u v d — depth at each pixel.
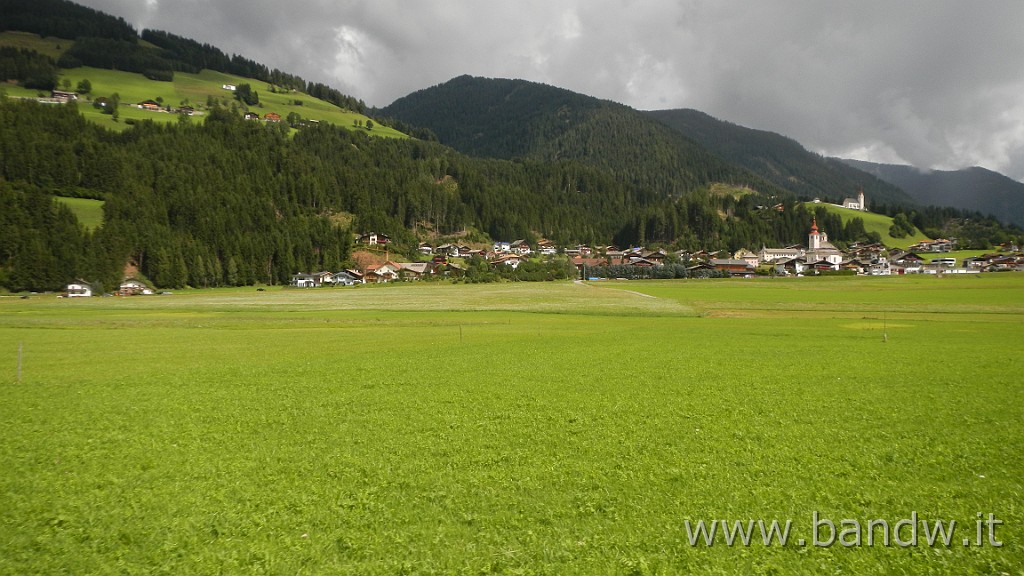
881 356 34.22
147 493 13.08
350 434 17.88
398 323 59.91
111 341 44.66
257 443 16.98
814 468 14.27
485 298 100.75
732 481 13.45
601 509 11.93
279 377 28.41
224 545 10.55
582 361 33.03
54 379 28.14
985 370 28.89
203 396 23.97
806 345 39.91
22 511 12.16
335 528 11.16
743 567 9.62
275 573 9.56
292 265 178.38
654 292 113.25
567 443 16.66
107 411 21.34
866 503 12.15
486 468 14.52
